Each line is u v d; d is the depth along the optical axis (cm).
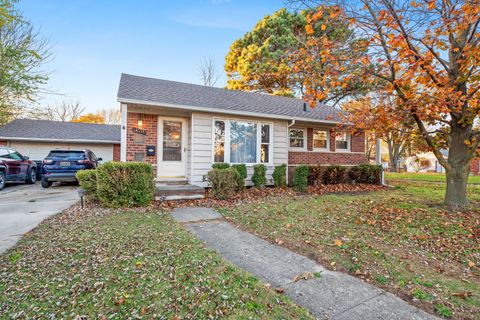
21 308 236
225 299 255
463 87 588
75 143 1638
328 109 1372
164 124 955
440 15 525
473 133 635
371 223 538
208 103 946
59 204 729
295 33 1788
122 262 334
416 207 675
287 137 1094
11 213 613
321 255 385
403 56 517
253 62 1880
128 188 677
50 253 363
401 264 355
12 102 1523
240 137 993
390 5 519
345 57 575
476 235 461
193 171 904
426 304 263
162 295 259
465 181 668
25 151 1536
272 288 289
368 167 1233
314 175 1101
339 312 247
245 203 743
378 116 646
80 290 266
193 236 451
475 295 279
